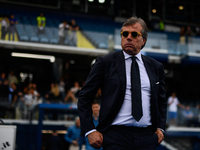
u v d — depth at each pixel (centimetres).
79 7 2009
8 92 1113
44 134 1184
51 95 1208
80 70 1927
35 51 1598
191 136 1332
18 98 1130
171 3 2186
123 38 229
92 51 1550
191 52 1675
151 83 223
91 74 224
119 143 208
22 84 1521
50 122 1150
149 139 214
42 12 1905
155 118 221
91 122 215
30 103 1134
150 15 2134
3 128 363
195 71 2005
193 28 1997
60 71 1852
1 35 1414
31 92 1164
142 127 216
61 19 1919
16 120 1097
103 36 1569
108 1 2077
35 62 1800
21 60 1772
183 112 1326
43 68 1819
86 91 221
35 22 1806
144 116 215
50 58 1695
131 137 210
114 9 2081
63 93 1248
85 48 1545
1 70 1594
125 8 2105
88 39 1552
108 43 1568
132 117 212
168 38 1994
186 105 1408
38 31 1476
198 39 1692
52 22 1877
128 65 225
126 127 212
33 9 1892
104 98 220
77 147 780
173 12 2181
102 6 2059
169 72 1977
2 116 1088
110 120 213
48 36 1492
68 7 1980
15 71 1662
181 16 2192
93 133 211
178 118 1310
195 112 1348
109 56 229
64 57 1712
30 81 1698
